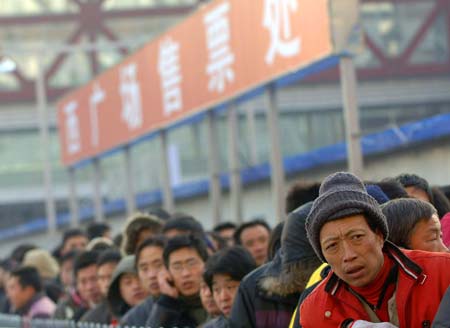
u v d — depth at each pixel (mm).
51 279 23125
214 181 30078
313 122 107438
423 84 107312
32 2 118250
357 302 7324
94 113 41375
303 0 21344
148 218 15516
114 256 15961
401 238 8500
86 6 112688
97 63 112625
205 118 30188
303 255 9508
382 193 9375
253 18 24250
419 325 7145
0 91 109188
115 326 12891
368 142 33469
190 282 12391
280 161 24953
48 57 116500
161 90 32594
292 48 22125
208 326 11352
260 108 99750
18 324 16984
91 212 67562
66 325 14477
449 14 109312
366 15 114812
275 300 9844
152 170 87062
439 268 7195
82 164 46031
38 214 117688
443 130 30203
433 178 31281
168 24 119375
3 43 117125
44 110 61719
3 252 86000
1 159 115125
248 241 15641
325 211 7027
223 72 26766
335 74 105625
